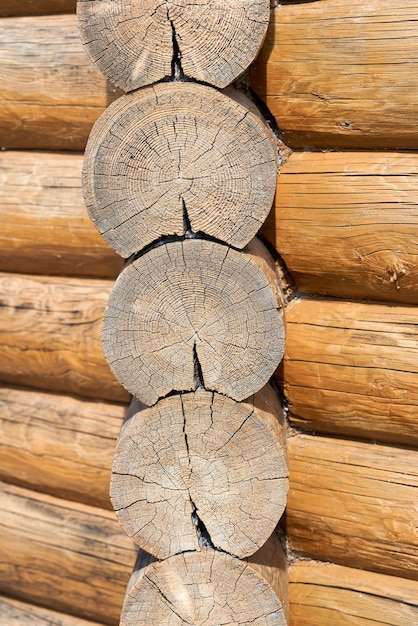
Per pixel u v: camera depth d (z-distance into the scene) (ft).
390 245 6.48
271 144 5.87
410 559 6.80
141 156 5.68
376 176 6.50
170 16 5.54
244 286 5.72
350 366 6.78
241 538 6.03
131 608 6.09
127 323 5.82
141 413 5.94
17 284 8.39
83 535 8.22
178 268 5.72
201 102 5.59
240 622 6.05
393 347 6.64
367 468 6.88
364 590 6.99
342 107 6.54
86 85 7.62
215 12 5.54
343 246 6.66
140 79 5.65
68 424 8.23
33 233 8.10
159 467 5.99
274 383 7.11
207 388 5.88
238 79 6.48
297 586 7.23
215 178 5.68
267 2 5.56
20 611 8.70
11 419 8.51
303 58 6.55
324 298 7.05
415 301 6.68
